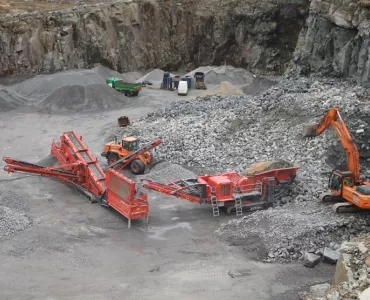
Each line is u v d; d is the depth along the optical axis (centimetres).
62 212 2138
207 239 1920
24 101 4041
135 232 1973
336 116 2117
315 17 3647
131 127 3284
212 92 4472
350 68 3366
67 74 4428
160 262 1747
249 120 3031
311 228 1845
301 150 2575
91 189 2281
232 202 2131
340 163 2436
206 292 1565
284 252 1773
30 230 1962
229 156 2691
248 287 1596
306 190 2216
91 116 3756
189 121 3209
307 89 3250
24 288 1569
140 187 2255
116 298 1525
